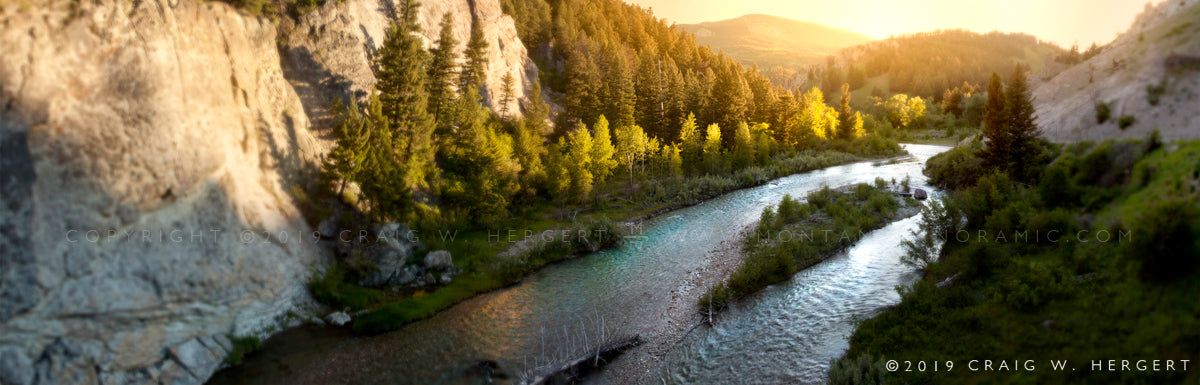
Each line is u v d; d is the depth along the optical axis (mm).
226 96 29609
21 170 18703
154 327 21531
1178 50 26906
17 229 18312
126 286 20875
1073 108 33969
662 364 23922
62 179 19781
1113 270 19922
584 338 26688
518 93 86125
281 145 33312
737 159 79312
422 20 67438
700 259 39125
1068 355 16797
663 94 90250
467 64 67562
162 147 23484
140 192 22219
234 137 29391
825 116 107938
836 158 87438
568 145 66750
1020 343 18375
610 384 22375
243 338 25047
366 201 38375
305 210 33312
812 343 24156
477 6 81000
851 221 42938
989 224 27938
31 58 19625
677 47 146875
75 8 21406
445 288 34000
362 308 30438
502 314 30359
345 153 34969
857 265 34281
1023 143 35469
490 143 54969
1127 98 28672
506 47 87000
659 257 40406
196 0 28672
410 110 45000
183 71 25906
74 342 19109
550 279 36500
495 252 41406
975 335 20016
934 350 19938
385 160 37625
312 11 40062
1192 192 20328
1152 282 17766
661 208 58688
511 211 54000
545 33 110625
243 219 27359
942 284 25984
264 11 36094
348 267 33188
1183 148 23156
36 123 19312
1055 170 28406
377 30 54219
